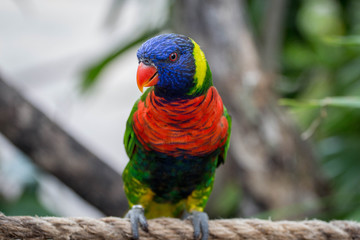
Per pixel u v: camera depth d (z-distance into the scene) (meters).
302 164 5.01
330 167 6.00
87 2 12.01
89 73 6.14
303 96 6.93
